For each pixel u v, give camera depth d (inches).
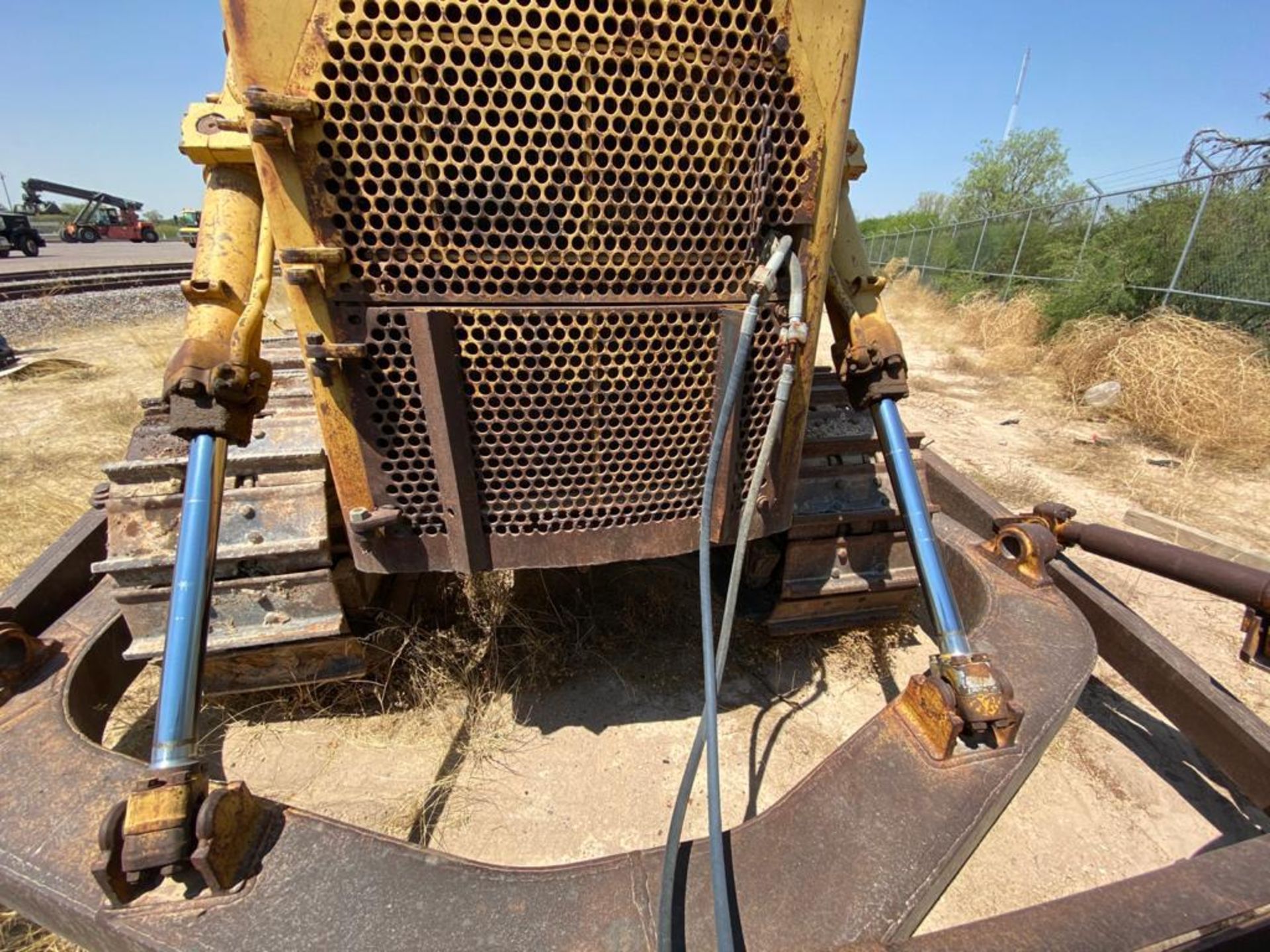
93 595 80.5
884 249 952.9
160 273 652.7
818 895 42.7
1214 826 80.6
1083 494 184.5
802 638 111.0
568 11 42.4
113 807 46.2
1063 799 83.9
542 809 81.0
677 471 60.8
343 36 41.5
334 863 43.3
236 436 52.9
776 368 58.2
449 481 55.1
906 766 50.2
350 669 86.6
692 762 48.2
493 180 46.2
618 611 115.6
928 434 238.2
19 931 64.1
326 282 47.7
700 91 46.4
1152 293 346.0
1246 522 169.0
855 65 49.2
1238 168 307.1
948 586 60.4
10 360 303.3
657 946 38.8
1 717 58.6
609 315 52.2
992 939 36.9
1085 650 65.3
